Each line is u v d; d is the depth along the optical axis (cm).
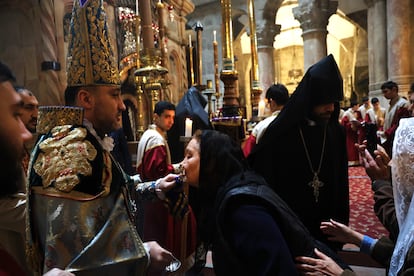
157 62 304
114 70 141
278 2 1509
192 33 1605
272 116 286
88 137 123
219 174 131
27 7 400
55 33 415
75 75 136
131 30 544
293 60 2483
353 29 2270
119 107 142
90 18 135
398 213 115
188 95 295
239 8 1591
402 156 113
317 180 200
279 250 106
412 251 100
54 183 112
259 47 1531
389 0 1045
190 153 140
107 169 123
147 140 271
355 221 401
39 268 118
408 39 1025
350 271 119
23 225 124
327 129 206
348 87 2286
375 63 1301
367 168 166
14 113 95
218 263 117
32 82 402
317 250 125
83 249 108
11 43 407
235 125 290
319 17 1290
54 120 127
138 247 119
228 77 307
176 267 152
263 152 204
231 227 114
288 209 125
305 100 190
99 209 115
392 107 568
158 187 177
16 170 100
